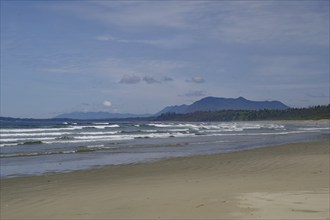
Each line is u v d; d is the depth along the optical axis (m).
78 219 7.28
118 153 24.69
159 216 7.14
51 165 18.55
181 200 8.55
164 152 25.17
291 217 6.73
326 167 14.66
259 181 11.45
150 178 13.52
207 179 12.48
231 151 25.17
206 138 42.44
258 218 6.71
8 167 17.89
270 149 25.25
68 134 49.50
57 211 8.11
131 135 47.94
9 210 8.54
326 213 7.01
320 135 48.56
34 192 11.07
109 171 16.03
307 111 179.88
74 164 18.91
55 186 12.20
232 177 12.79
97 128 73.25
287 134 52.09
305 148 25.52
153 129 70.88
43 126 78.50
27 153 25.03
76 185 12.32
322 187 9.98
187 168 16.34
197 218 6.88
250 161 17.77
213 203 8.04
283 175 12.88
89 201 9.04
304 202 8.00
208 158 19.92
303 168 14.65
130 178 13.74
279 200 8.23
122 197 9.34
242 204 7.88
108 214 7.52
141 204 8.29
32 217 7.72
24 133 51.97
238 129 73.00
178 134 51.50
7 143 34.16
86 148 28.88
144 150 26.89
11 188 12.01
